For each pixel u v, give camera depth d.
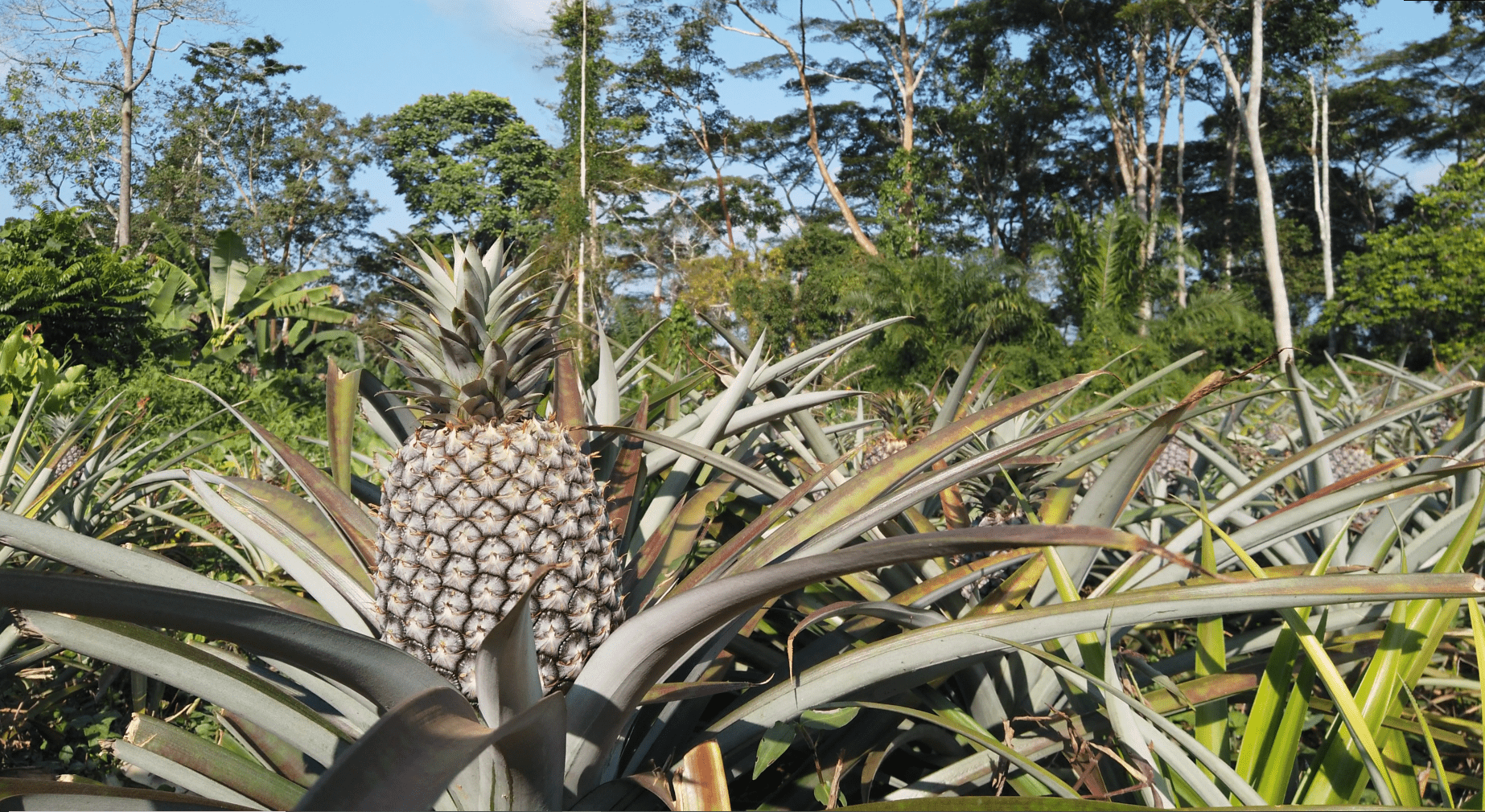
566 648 1.84
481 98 54.41
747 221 50.62
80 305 17.12
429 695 1.07
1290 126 42.34
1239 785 1.43
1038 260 25.22
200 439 7.96
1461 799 2.15
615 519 2.36
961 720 1.89
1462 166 27.88
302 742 1.70
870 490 1.96
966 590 2.70
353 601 2.09
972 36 41.97
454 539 1.80
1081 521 1.97
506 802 1.48
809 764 1.94
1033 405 2.12
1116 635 2.00
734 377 2.85
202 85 50.28
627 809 1.63
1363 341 30.36
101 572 1.70
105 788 1.53
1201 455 3.40
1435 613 1.72
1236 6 33.84
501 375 1.97
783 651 2.36
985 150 44.53
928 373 20.64
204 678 1.66
